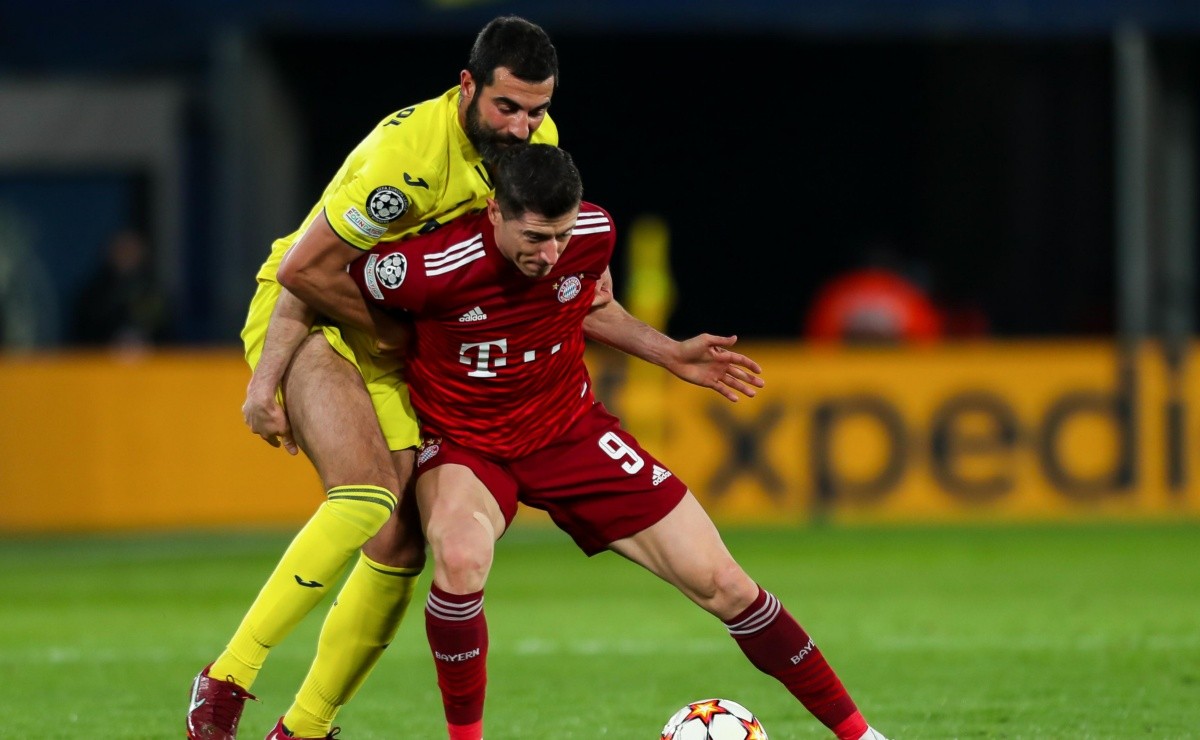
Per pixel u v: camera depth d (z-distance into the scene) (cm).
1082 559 3812
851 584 3438
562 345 1666
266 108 5831
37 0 5594
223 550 4219
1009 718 2019
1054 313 7019
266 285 1805
